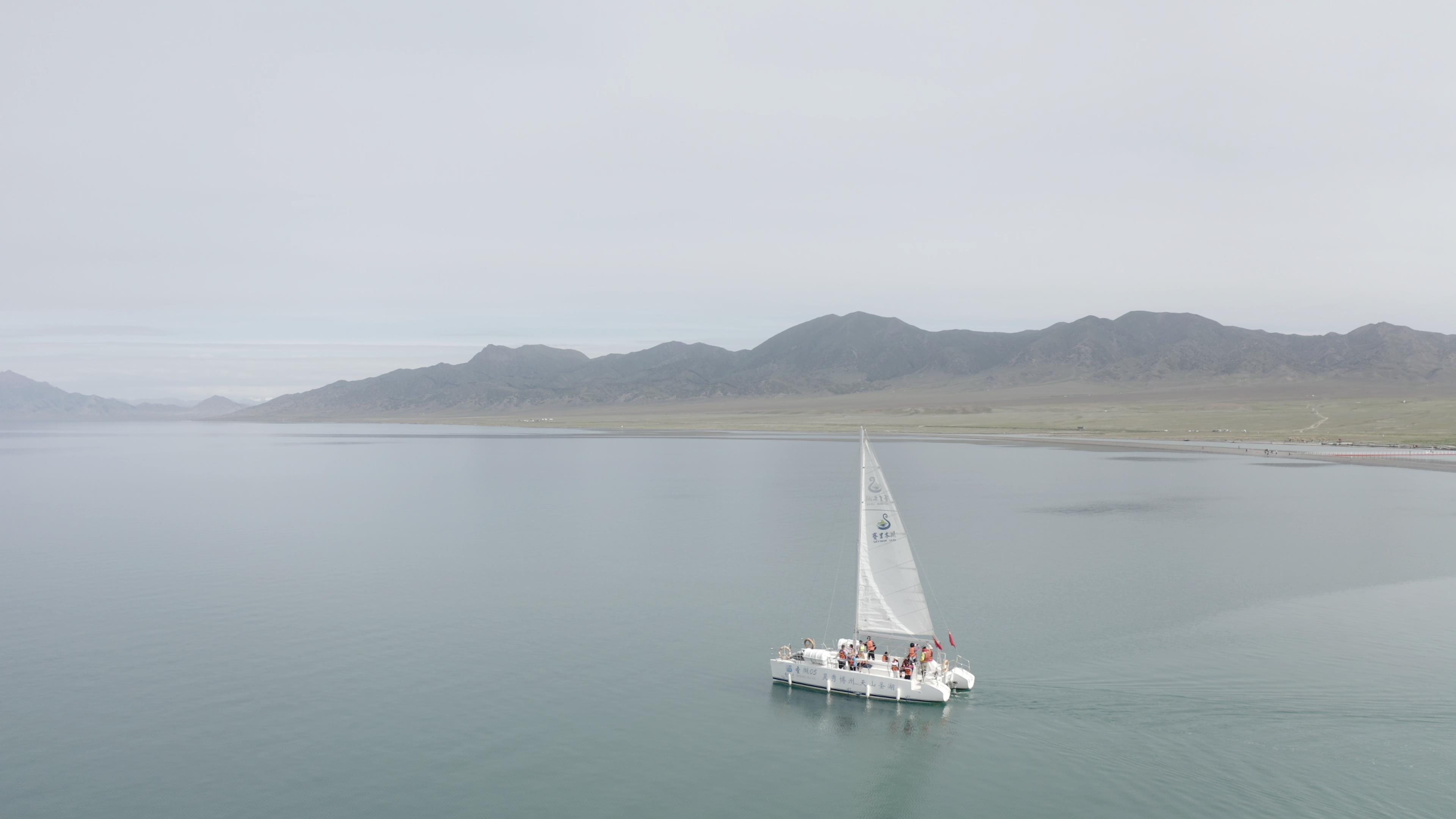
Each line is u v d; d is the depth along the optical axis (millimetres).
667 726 54094
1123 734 51156
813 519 133875
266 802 45438
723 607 80938
